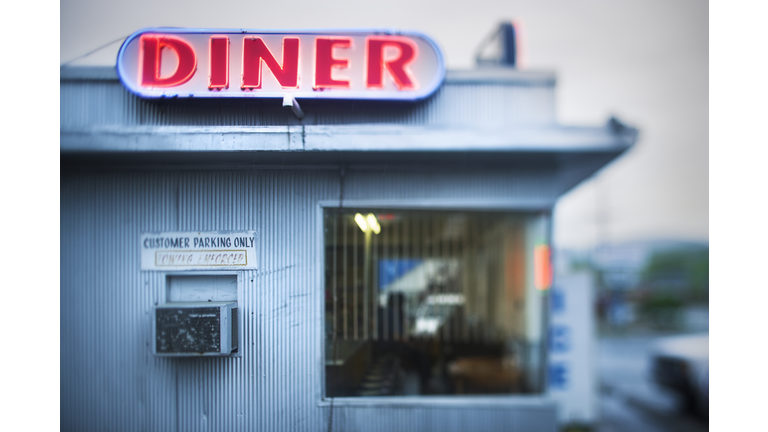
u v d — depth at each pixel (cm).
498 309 379
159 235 322
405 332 365
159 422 315
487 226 372
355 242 344
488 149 306
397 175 335
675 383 592
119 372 318
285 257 322
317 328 320
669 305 1917
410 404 328
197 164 323
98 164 324
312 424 318
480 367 399
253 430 314
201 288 323
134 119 319
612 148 309
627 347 1198
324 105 324
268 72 304
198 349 293
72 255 322
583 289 493
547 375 382
